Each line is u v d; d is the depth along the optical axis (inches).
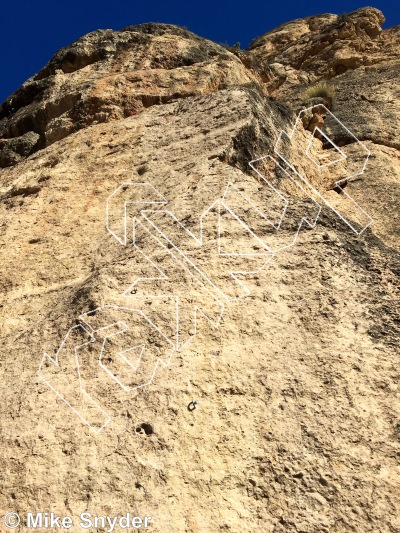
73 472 149.8
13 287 246.7
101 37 502.6
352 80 563.8
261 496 142.2
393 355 168.6
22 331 208.8
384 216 307.6
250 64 524.7
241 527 137.4
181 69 442.9
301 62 717.9
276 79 547.5
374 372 164.1
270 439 152.1
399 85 509.0
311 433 151.8
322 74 665.6
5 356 196.7
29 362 187.6
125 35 502.3
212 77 430.3
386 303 185.9
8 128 457.1
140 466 148.9
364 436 149.8
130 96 410.6
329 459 146.3
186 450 151.3
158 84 421.7
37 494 146.9
